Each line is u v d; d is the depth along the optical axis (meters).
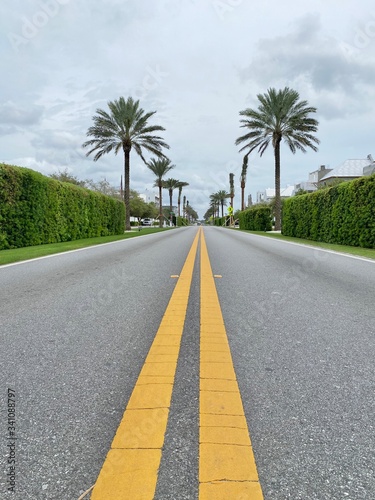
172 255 9.96
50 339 2.84
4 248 12.53
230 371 2.23
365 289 5.01
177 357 2.46
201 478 1.29
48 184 15.70
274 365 2.33
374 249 12.12
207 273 6.48
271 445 1.49
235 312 3.71
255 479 1.29
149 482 1.27
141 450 1.45
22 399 1.87
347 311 3.78
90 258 9.05
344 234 14.70
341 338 2.89
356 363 2.38
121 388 1.99
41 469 1.35
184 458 1.40
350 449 1.47
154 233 29.17
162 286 5.17
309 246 13.88
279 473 1.33
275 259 9.02
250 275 6.27
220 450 1.45
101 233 24.08
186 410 1.76
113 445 1.48
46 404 1.82
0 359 2.42
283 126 30.84
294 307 3.95
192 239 19.48
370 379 2.13
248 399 1.88
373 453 1.45
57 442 1.51
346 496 1.22
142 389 1.98
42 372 2.21
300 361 2.40
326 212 16.64
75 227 18.86
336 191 15.67
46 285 5.23
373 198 12.49
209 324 3.25
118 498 1.20
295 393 1.94
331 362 2.39
